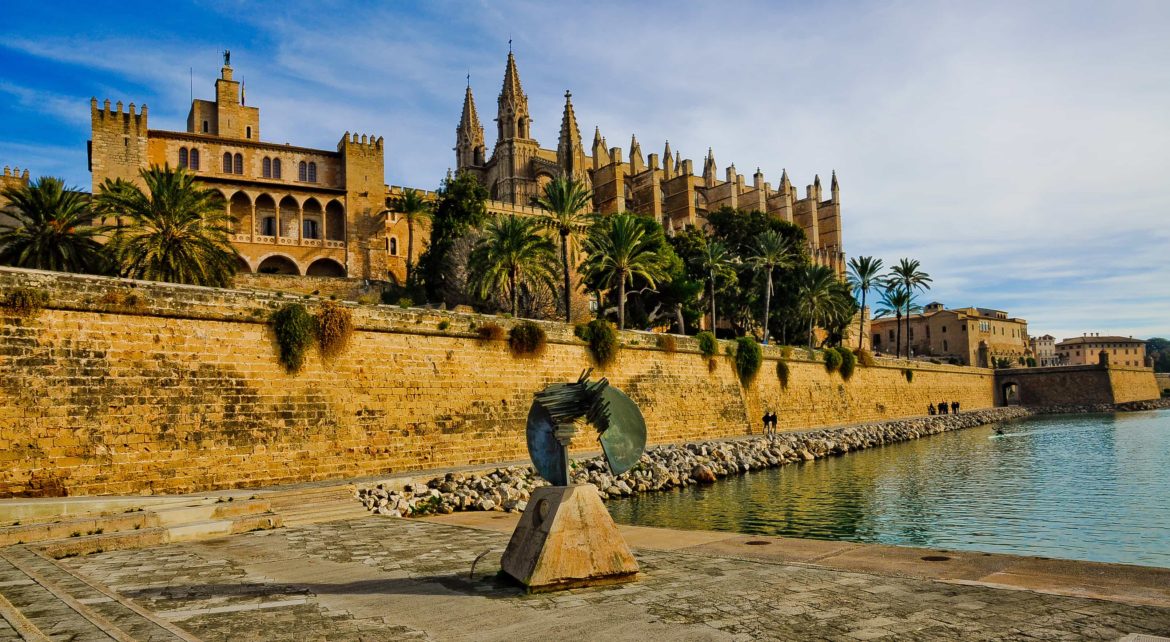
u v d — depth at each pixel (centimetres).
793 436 4950
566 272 5500
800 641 813
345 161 7588
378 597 1094
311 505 2209
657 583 1131
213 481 2531
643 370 4456
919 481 3428
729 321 10144
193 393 2552
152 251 4034
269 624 943
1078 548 1945
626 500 2927
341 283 6588
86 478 2277
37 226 4241
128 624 902
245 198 7188
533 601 1038
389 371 3100
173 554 1547
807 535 2161
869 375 7294
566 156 12375
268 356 2764
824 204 15538
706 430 4822
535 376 3697
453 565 1352
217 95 8856
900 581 1095
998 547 1970
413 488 2625
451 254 6831
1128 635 792
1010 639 794
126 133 6431
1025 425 8044
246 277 6178
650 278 5831
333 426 2875
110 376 2386
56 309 2319
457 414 3294
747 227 9956
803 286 8506
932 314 15662
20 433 2184
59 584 1179
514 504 2539
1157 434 6225
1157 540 2036
